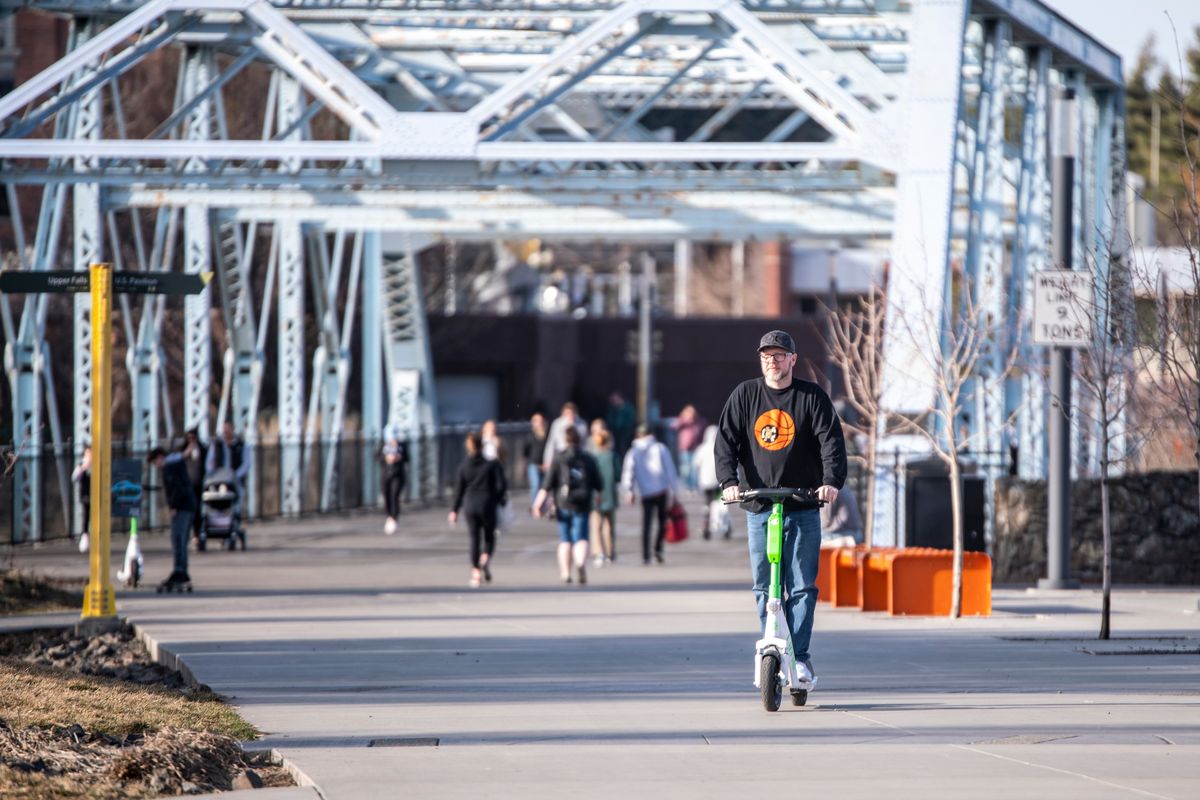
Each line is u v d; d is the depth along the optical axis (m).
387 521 112.12
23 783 26.50
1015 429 85.81
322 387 133.88
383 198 104.56
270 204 106.19
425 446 148.25
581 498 74.75
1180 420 78.69
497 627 55.44
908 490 67.00
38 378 99.12
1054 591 67.31
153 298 109.19
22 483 96.81
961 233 100.44
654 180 97.69
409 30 101.81
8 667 40.94
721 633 53.19
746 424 34.59
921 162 75.75
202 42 95.56
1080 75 89.81
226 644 50.34
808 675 35.34
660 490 88.12
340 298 180.12
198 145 81.25
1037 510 75.56
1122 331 59.03
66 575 78.19
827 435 34.09
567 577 75.31
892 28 90.00
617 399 167.25
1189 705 35.94
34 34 174.38
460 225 109.81
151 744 30.08
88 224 100.00
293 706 37.22
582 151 81.50
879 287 87.00
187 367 109.62
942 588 57.53
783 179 97.31
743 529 120.88
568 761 29.59
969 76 94.75
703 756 29.98
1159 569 75.44
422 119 81.81
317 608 63.12
